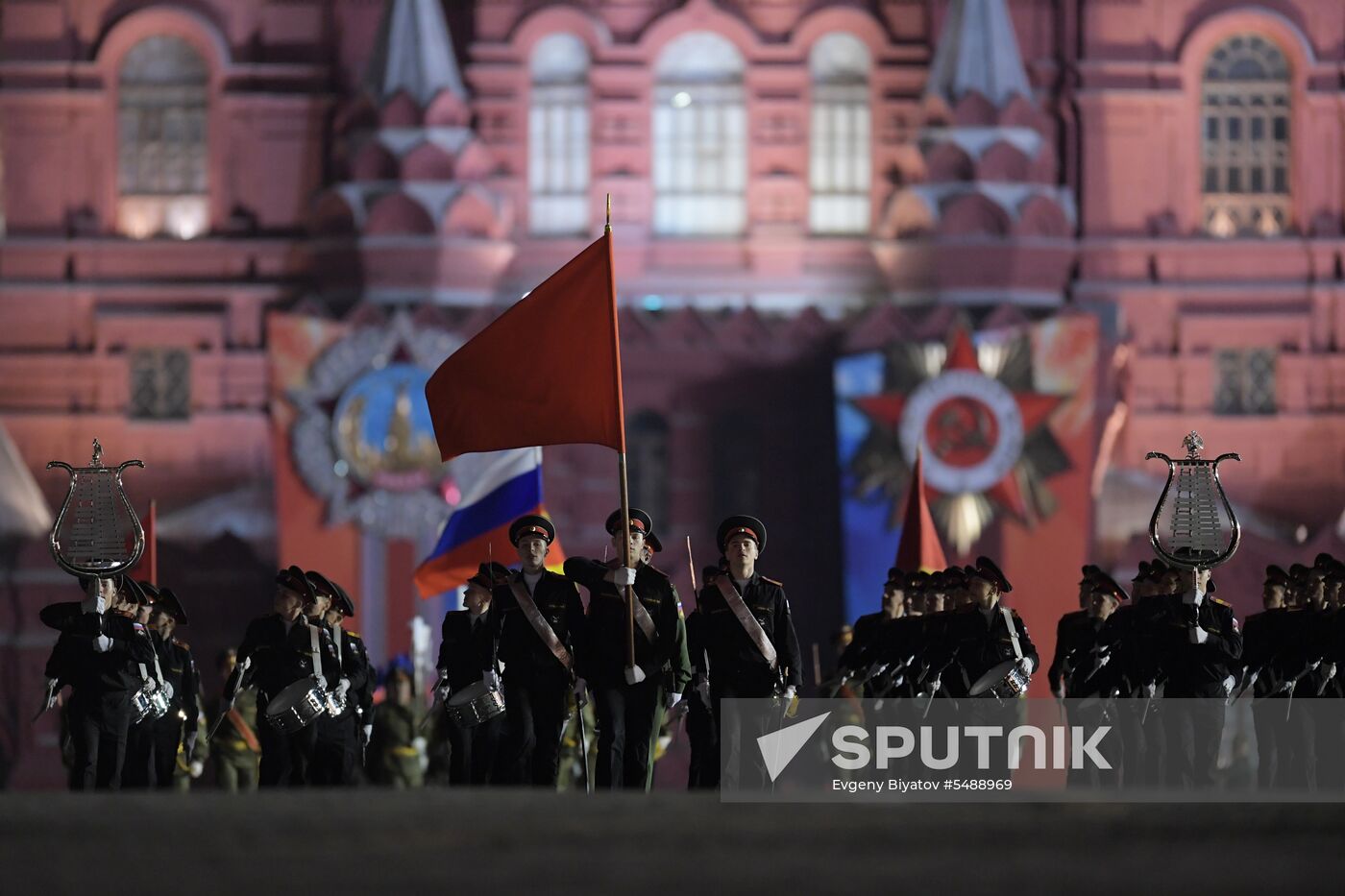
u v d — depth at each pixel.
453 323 183.88
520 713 67.62
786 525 188.62
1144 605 73.62
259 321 195.12
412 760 102.50
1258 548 182.12
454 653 71.25
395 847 41.16
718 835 43.03
